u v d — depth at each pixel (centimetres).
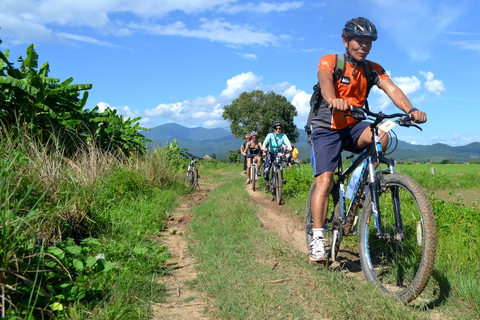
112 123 1111
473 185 1655
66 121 788
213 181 1375
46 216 349
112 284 283
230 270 343
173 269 353
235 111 7212
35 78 780
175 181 989
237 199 779
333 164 346
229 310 258
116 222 474
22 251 242
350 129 345
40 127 759
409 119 290
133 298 270
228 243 434
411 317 240
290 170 972
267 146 995
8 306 211
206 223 540
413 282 261
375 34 322
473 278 307
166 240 464
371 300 268
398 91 329
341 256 405
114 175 695
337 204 371
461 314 254
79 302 245
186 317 251
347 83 336
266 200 872
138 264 333
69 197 425
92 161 612
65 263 272
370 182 311
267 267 350
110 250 358
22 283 231
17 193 333
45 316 226
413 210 314
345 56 337
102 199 531
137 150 1161
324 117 346
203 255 388
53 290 241
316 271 338
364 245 323
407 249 314
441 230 418
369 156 320
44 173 416
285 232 530
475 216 474
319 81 330
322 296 283
